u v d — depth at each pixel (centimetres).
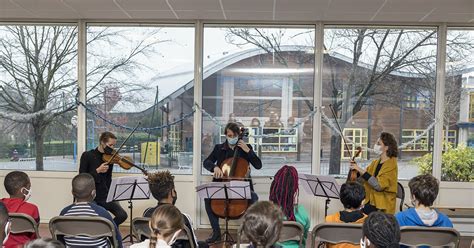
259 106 475
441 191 459
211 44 472
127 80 477
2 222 166
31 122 479
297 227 227
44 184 473
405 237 213
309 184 348
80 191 236
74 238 226
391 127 466
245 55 473
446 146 462
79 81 470
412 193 225
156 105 478
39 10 424
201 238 426
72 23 469
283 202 264
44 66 476
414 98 464
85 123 476
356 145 468
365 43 464
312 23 462
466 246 411
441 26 450
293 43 470
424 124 464
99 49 475
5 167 482
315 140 467
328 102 469
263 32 471
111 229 222
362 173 349
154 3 393
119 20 467
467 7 383
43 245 127
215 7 404
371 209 348
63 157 479
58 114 477
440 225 221
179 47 474
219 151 415
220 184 339
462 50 456
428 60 459
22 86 479
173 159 477
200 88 471
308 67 470
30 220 226
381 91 466
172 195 247
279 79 473
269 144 475
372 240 136
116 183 326
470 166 459
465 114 460
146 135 477
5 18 464
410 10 399
